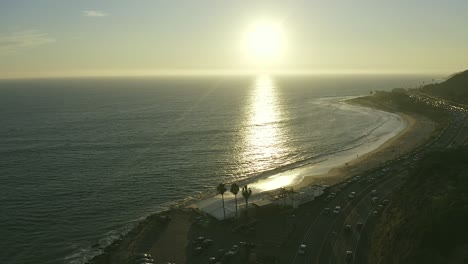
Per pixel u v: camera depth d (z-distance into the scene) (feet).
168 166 500.74
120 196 396.37
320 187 378.53
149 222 321.52
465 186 232.12
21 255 283.59
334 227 293.43
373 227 287.48
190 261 258.16
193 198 389.80
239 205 345.10
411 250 190.80
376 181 397.19
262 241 277.64
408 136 653.30
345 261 241.96
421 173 290.97
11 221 336.29
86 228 325.62
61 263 272.51
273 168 497.05
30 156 545.03
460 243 177.17
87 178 450.30
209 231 301.84
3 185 424.46
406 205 257.55
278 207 335.26
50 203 376.27
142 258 262.26
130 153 564.71
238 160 531.91
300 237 279.90
